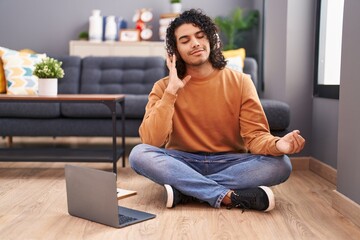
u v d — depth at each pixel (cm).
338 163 205
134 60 416
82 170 183
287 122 304
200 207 206
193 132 218
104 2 619
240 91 217
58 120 350
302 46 315
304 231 172
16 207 206
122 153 311
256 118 214
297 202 218
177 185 204
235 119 218
